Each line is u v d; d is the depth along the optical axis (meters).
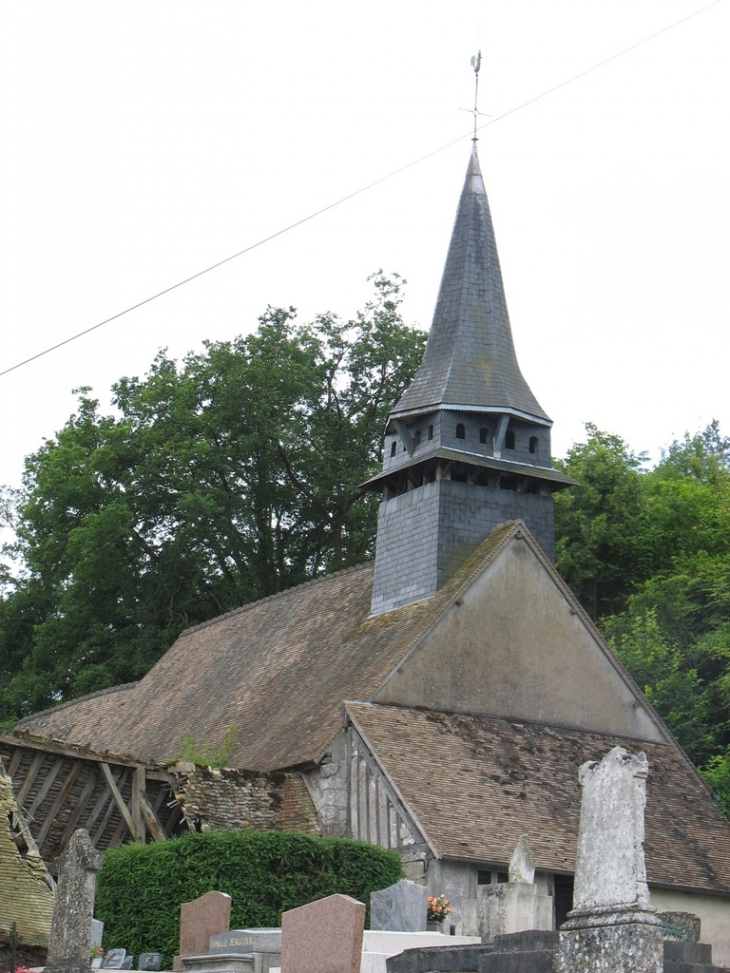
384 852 30.20
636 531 61.84
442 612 37.84
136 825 32.25
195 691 47.69
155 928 27.83
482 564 38.94
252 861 28.58
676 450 80.06
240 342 64.56
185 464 59.38
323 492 62.66
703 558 59.88
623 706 39.59
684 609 55.66
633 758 17.02
